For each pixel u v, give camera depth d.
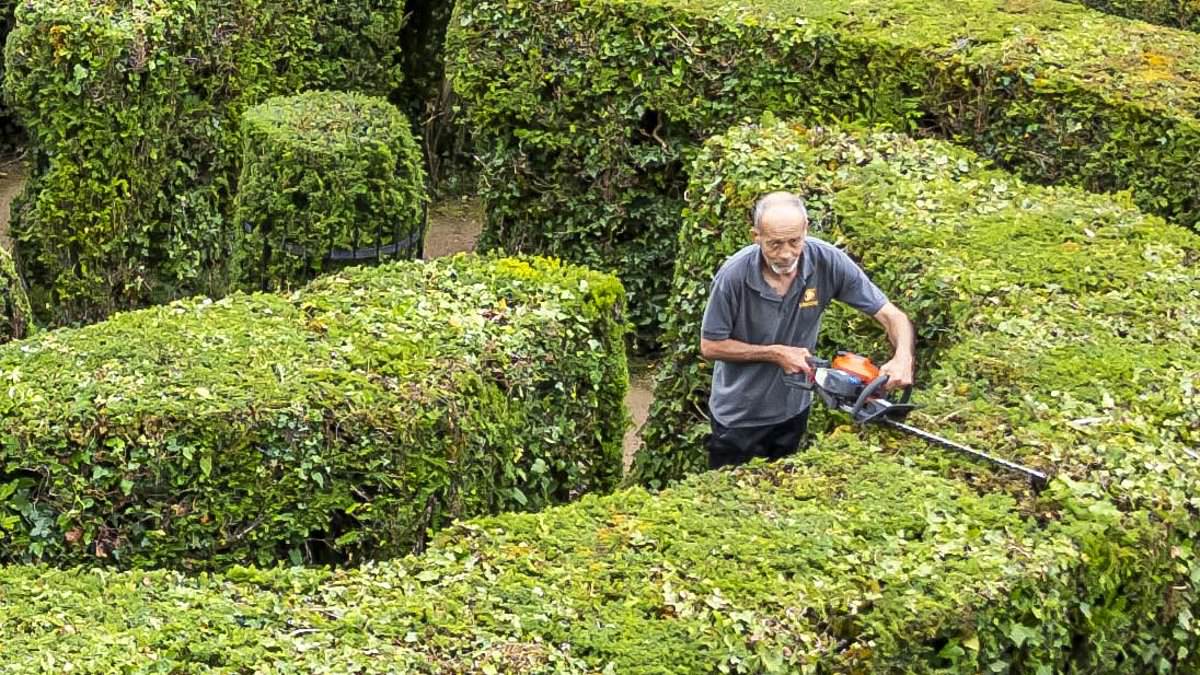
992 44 11.89
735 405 8.52
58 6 12.23
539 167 13.15
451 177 16.69
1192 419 7.54
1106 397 7.63
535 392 8.69
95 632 5.79
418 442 7.77
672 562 6.28
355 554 7.84
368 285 9.03
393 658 5.66
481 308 8.84
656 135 12.75
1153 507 6.82
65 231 12.64
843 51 11.95
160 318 8.48
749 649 5.81
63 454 7.36
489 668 5.62
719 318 8.30
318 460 7.61
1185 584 6.84
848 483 6.90
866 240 9.33
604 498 6.82
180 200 13.27
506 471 8.45
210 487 7.52
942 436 7.30
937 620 6.03
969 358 8.01
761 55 12.12
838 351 9.21
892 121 11.96
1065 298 8.73
